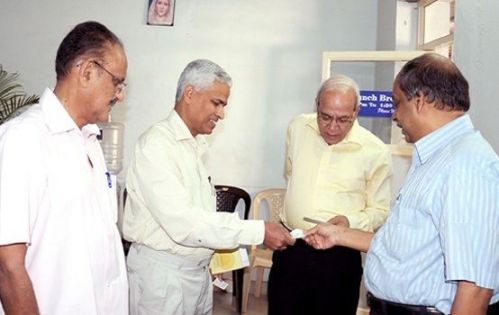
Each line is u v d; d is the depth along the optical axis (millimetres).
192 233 1617
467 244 1071
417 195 1229
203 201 1797
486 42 2273
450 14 3779
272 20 4371
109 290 1347
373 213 2029
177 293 1718
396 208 1324
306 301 2021
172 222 1612
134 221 1733
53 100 1213
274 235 1734
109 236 1355
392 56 3473
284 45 4375
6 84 4480
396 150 3430
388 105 3562
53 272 1178
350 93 1877
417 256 1229
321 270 1960
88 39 1203
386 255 1318
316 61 4363
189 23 4406
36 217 1144
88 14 4438
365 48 4344
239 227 1671
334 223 1901
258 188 4461
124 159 4484
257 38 4387
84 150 1297
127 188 1742
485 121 2254
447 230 1100
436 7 3801
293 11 4355
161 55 4434
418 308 1237
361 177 2012
